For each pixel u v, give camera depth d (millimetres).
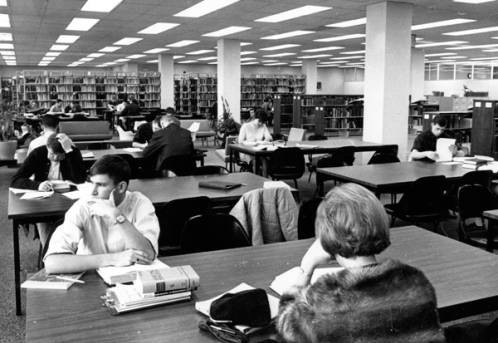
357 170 5352
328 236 1381
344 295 1196
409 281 1225
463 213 3918
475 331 1948
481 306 1882
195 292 1945
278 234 3221
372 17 9125
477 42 15641
